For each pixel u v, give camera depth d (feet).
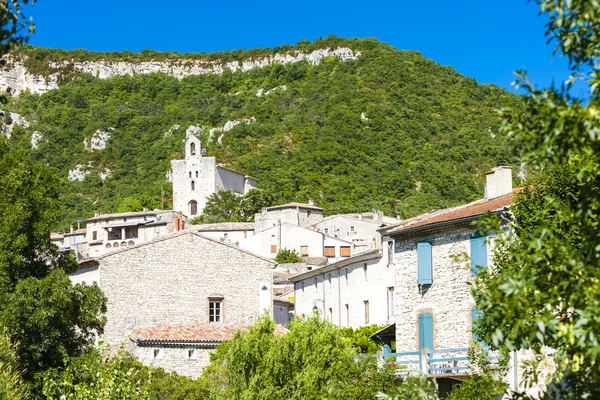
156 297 231.50
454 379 148.97
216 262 237.04
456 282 159.94
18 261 158.20
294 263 385.91
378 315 217.56
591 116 55.88
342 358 143.02
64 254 172.45
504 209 146.20
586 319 55.98
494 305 61.98
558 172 118.52
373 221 475.31
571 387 64.64
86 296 167.43
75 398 122.83
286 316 268.82
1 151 171.73
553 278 62.08
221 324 229.66
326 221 479.82
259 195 611.88
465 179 653.30
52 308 155.63
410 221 211.61
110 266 229.45
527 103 58.39
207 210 606.55
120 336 226.38
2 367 124.98
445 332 161.17
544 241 62.69
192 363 214.48
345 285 234.17
